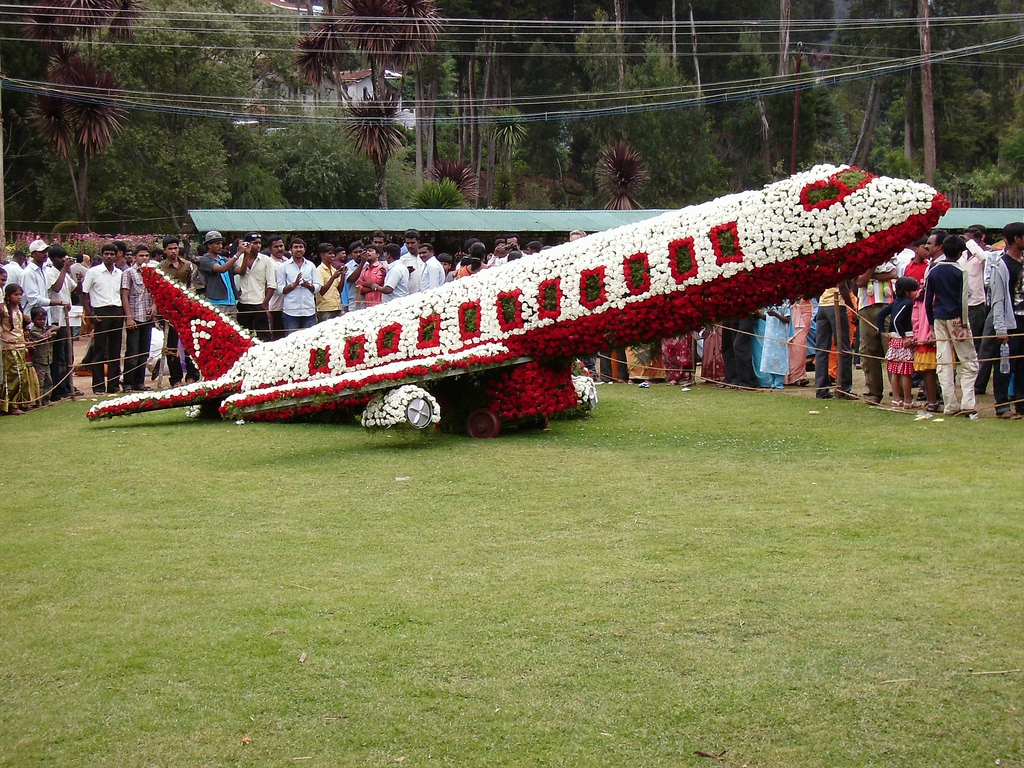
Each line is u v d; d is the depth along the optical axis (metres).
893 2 58.44
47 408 15.33
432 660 5.27
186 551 7.22
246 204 51.28
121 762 4.41
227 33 49.16
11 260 17.72
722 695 4.80
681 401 14.55
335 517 8.02
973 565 6.31
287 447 11.27
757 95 56.12
